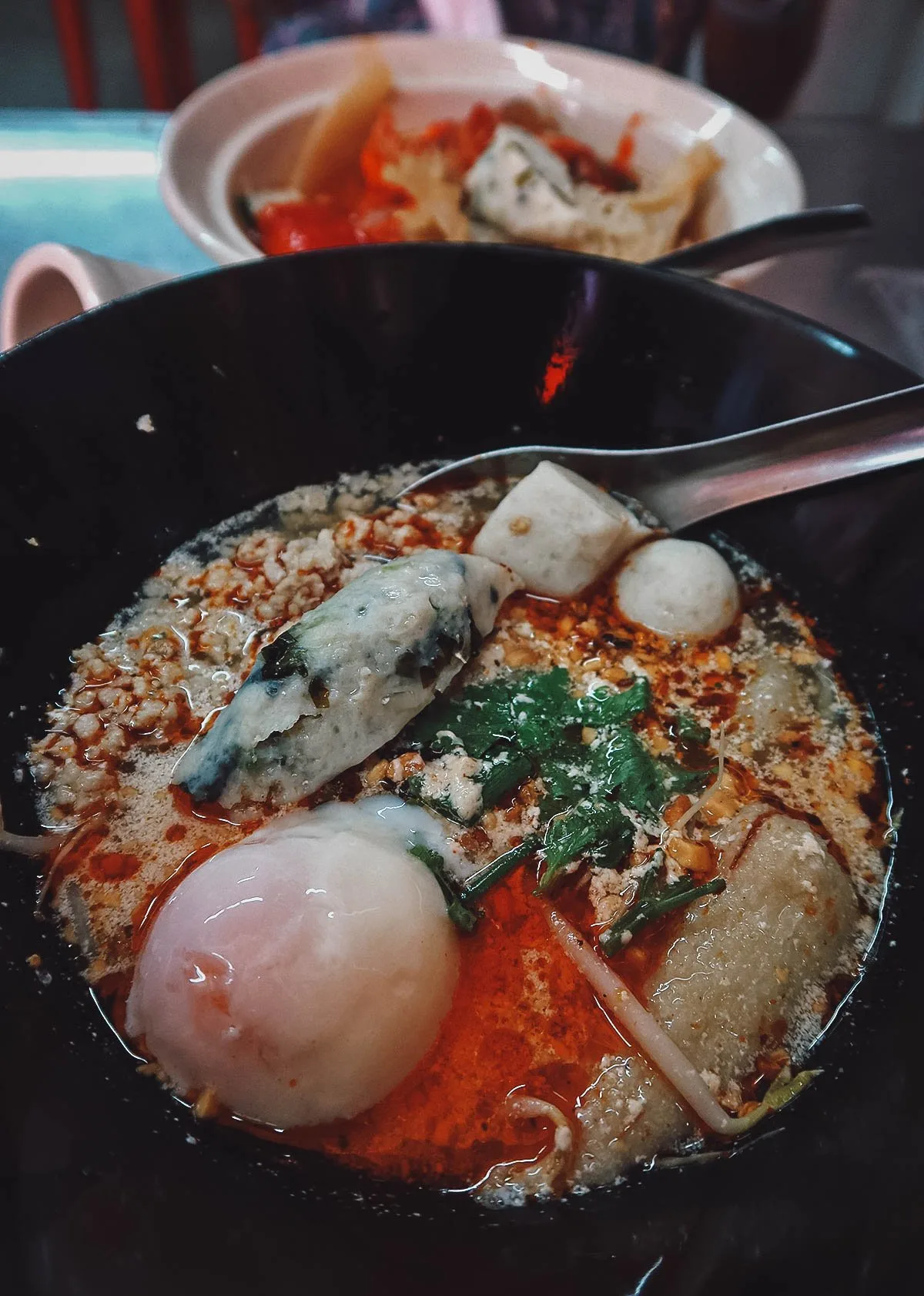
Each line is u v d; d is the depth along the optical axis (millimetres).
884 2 377
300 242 254
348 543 184
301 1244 111
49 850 144
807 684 173
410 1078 132
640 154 291
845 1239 109
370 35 335
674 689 172
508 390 198
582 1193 123
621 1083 131
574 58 291
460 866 148
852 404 165
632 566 183
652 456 188
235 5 411
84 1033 127
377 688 154
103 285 186
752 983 138
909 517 164
